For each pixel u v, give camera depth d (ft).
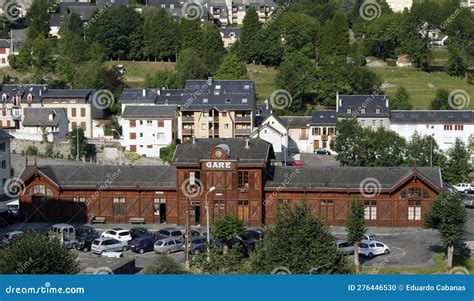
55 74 654.12
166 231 303.27
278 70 633.20
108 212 340.80
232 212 331.16
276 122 475.72
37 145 513.04
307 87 595.47
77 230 315.58
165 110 504.84
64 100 558.15
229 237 279.49
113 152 492.95
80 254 280.92
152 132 502.38
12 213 340.18
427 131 505.25
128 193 339.16
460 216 264.72
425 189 325.62
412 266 263.29
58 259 190.19
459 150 410.52
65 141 522.06
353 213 264.72
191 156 333.83
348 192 327.67
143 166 347.97
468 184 394.11
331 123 516.32
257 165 328.08
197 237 290.56
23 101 561.84
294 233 190.90
